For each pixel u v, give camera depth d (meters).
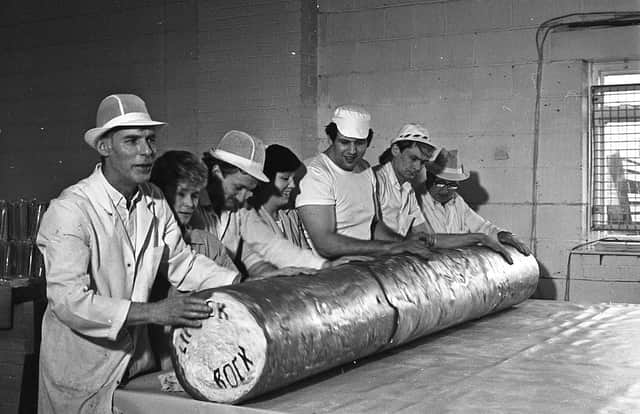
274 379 2.42
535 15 5.41
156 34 6.71
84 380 2.58
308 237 3.96
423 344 3.34
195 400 2.45
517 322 3.85
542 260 5.43
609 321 3.83
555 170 5.39
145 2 6.75
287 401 2.45
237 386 2.38
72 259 2.48
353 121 3.68
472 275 3.70
